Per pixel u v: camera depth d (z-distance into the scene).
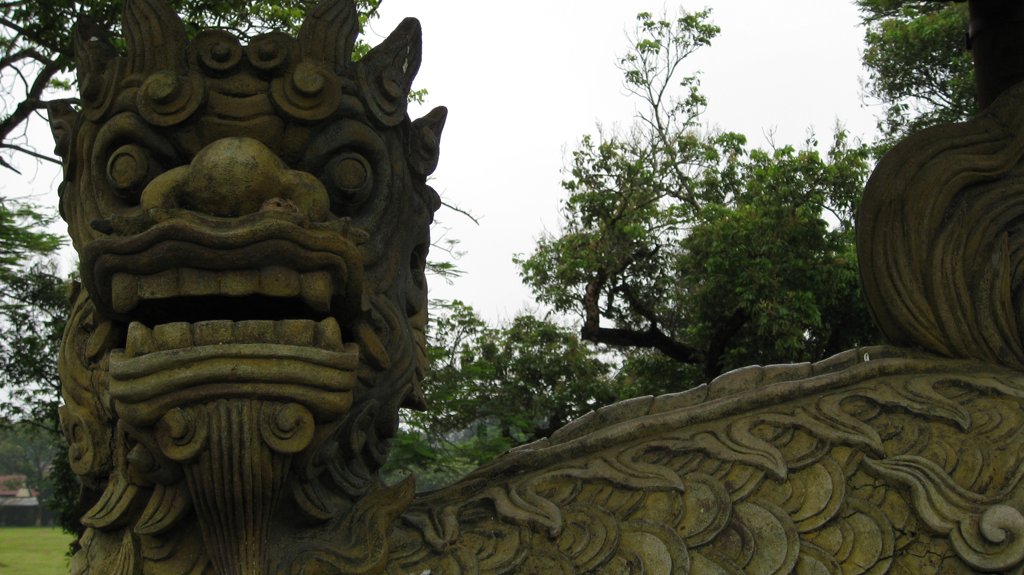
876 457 1.37
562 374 9.51
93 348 1.31
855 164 8.55
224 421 1.12
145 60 1.30
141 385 1.10
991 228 1.57
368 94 1.34
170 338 1.11
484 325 8.39
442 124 1.52
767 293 8.06
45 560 14.23
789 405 1.47
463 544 1.30
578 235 10.08
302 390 1.13
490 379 8.75
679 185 10.57
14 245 7.66
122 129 1.27
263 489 1.16
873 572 1.27
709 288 8.37
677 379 9.88
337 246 1.15
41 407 7.33
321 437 1.20
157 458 1.18
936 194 1.56
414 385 1.46
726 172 10.39
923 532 1.30
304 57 1.32
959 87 9.49
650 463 1.40
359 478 1.35
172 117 1.26
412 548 1.29
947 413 1.41
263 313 1.25
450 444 7.01
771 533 1.30
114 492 1.30
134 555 1.24
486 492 1.39
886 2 10.48
